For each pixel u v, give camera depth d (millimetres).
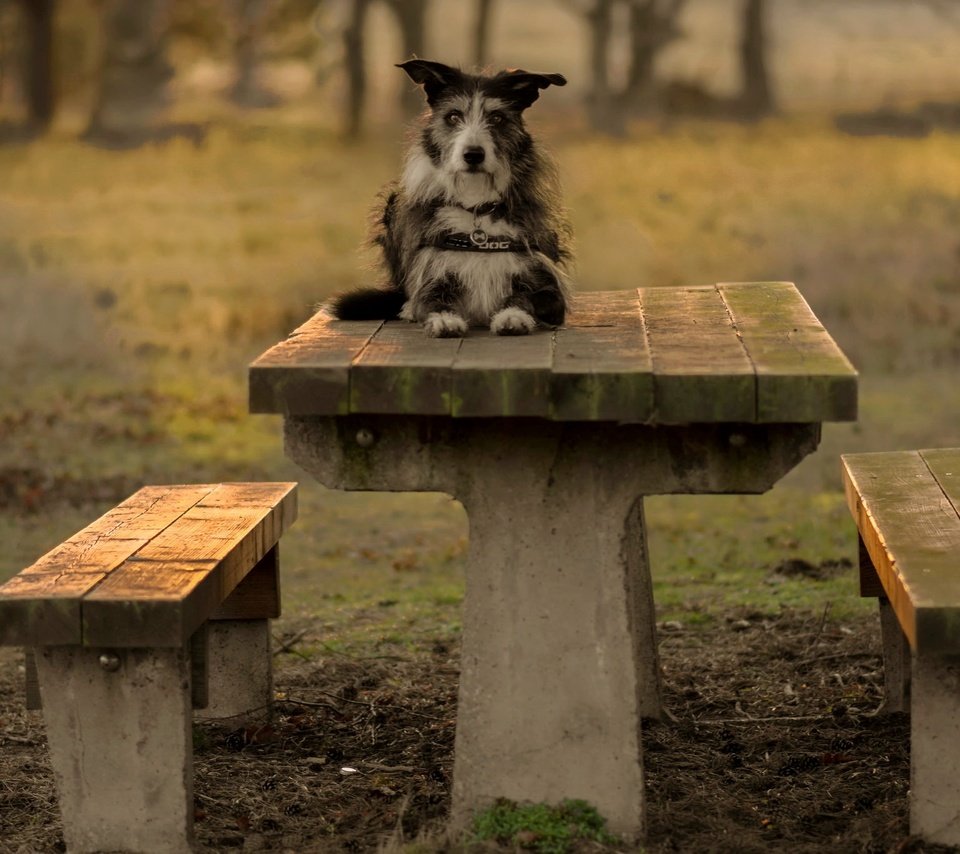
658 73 54438
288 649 6957
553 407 4273
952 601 4109
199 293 17125
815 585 7957
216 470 10805
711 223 21219
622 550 4582
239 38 55562
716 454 4512
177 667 4566
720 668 6688
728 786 5270
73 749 4621
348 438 4625
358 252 5945
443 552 9141
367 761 5641
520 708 4633
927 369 13266
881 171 26906
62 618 4449
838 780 5277
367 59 51500
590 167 29344
